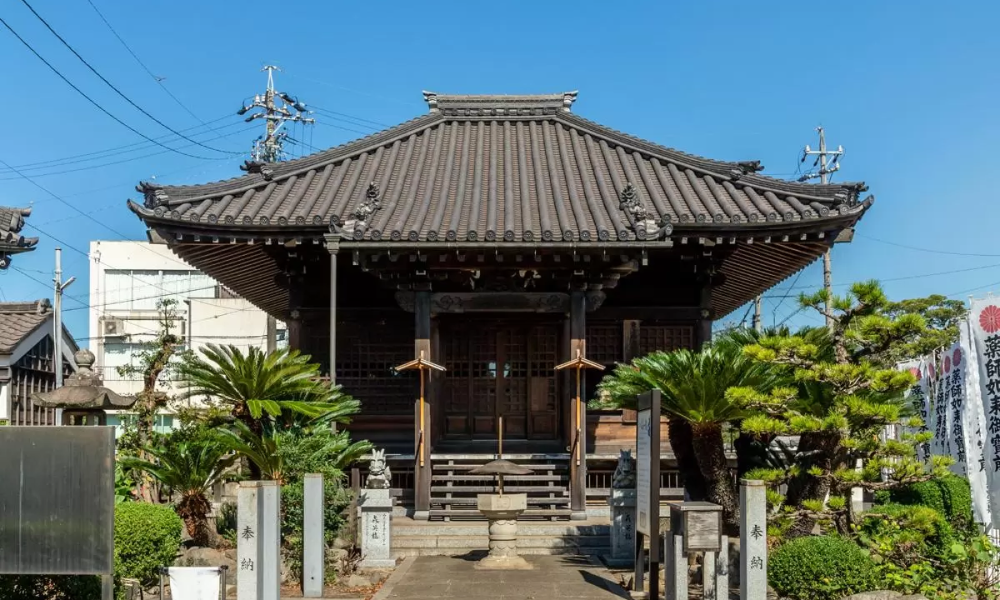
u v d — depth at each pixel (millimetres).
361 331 21531
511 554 15086
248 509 10883
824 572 11172
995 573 12367
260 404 14750
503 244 17703
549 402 21312
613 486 15039
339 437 15883
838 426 11859
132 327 51594
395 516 18641
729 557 13125
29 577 10250
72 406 13391
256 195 21219
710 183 21594
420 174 22109
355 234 17781
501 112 25672
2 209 15727
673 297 21406
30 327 32000
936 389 17188
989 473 14633
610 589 13102
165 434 17359
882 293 12203
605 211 19828
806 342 13695
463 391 21406
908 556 12594
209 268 23031
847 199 19312
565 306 19016
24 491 9258
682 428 15258
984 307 14805
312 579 13000
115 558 11289
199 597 10500
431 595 12781
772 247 20688
